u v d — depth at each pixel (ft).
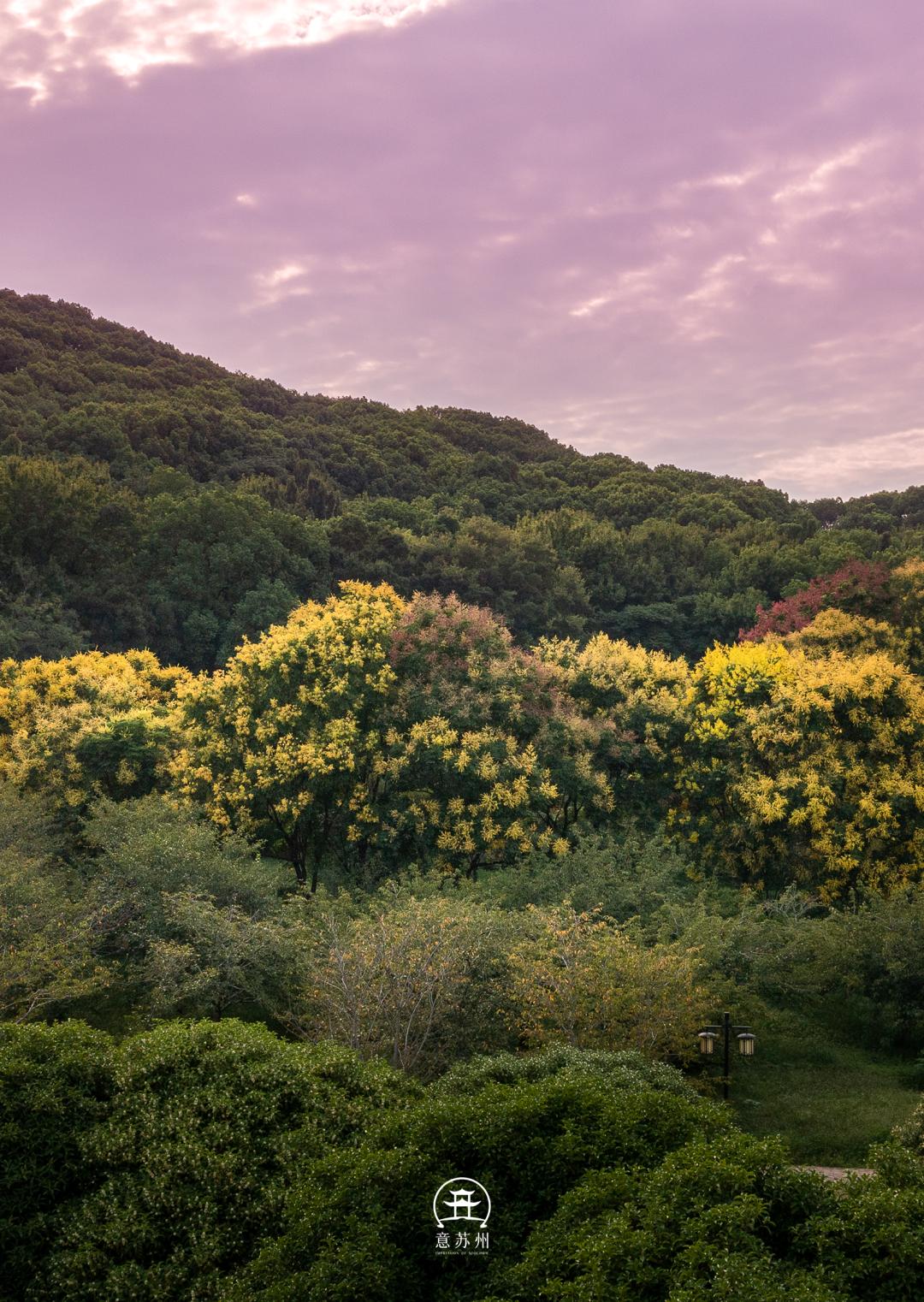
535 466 359.46
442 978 44.34
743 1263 19.38
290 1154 28.63
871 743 72.95
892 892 61.67
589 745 73.46
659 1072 36.52
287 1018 47.44
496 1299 20.97
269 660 71.46
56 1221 27.53
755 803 69.31
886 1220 20.76
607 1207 22.49
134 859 54.90
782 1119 45.55
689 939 52.44
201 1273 25.43
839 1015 59.16
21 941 48.83
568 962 45.75
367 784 70.28
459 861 68.59
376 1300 22.21
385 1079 33.30
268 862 76.23
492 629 76.23
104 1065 31.73
